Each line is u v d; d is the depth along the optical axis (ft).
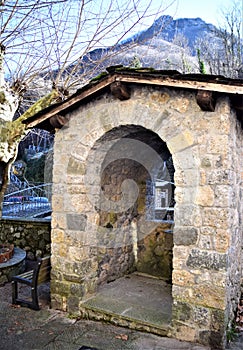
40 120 13.29
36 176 53.11
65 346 10.37
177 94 11.03
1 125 15.15
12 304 13.71
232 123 10.91
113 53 17.93
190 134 10.76
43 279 13.48
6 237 21.39
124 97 11.74
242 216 13.24
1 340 10.69
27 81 17.29
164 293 14.80
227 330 10.51
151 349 10.12
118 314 12.02
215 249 10.19
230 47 46.96
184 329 10.62
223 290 10.01
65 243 13.20
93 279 13.80
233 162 11.12
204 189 10.46
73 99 12.26
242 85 9.27
